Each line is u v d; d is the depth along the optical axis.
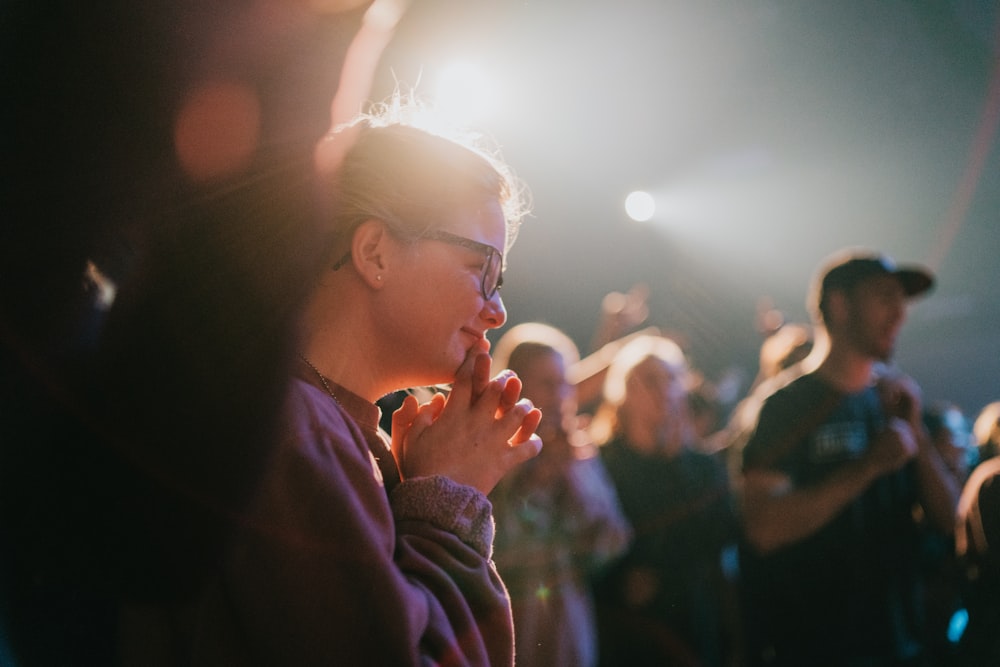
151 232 0.84
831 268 3.12
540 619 2.62
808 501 2.87
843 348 3.05
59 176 0.84
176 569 0.80
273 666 0.85
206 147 0.85
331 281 1.08
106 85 0.84
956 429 3.67
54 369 0.84
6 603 0.84
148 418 0.80
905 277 3.12
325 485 0.89
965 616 2.56
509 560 2.63
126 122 0.84
